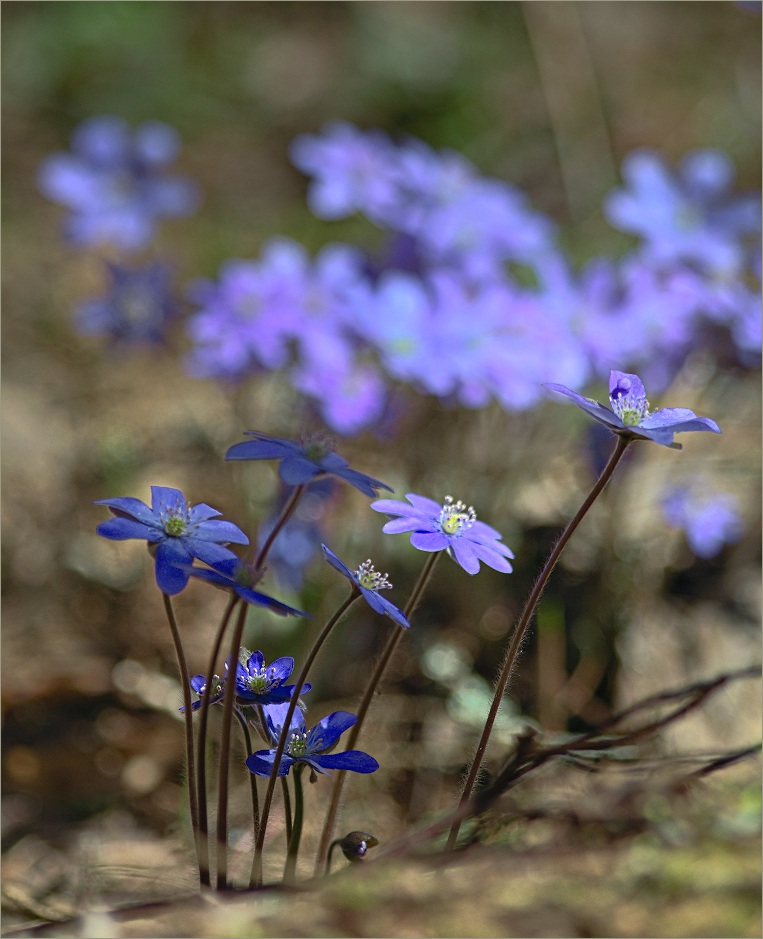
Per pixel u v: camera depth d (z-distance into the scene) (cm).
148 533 49
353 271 70
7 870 59
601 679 67
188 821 59
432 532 51
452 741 64
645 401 50
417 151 75
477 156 135
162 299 81
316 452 49
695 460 78
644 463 75
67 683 69
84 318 80
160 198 85
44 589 77
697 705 55
